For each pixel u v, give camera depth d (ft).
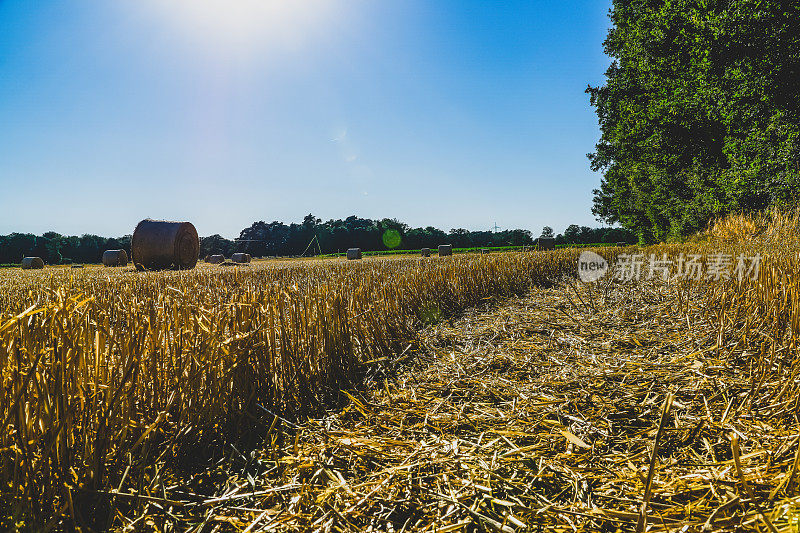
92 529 5.98
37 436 6.07
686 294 23.47
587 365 12.79
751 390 10.17
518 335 16.89
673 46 61.36
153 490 6.73
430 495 6.84
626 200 121.08
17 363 5.90
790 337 11.74
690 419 8.96
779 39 48.60
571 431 8.71
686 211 83.15
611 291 28.07
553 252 45.34
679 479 6.79
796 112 48.83
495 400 10.70
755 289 16.05
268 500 6.84
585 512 6.25
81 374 6.77
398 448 8.34
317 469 7.59
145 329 8.02
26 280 28.66
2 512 5.51
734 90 53.36
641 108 74.08
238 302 10.32
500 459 7.68
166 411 7.55
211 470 7.75
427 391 11.41
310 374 11.41
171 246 56.85
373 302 15.96
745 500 6.07
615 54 85.56
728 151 57.47
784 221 44.09
